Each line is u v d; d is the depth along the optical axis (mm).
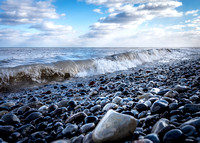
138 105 2363
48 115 2707
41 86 5711
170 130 1360
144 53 14766
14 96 4480
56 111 2736
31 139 1846
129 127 1454
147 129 1668
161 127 1507
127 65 10391
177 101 2375
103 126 1510
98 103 3166
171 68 8305
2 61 9008
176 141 1255
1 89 5188
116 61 10289
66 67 7562
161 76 5727
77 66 8023
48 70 6844
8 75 5707
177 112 1878
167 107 2061
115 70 9023
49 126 2221
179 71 6863
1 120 2312
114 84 5152
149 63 12281
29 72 6258
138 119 2008
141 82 5148
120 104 2887
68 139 1759
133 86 4582
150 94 3117
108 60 9969
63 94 4453
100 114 2514
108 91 4414
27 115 2750
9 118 2391
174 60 14594
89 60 9031
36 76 6371
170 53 22391
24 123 2467
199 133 1307
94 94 4141
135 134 1453
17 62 8656
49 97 4246
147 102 2482
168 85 4211
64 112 2787
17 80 5836
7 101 3982
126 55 11922
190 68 7625
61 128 2055
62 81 6551
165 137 1319
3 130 1945
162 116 1889
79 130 1903
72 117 2283
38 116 2617
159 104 2086
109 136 1403
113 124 1483
